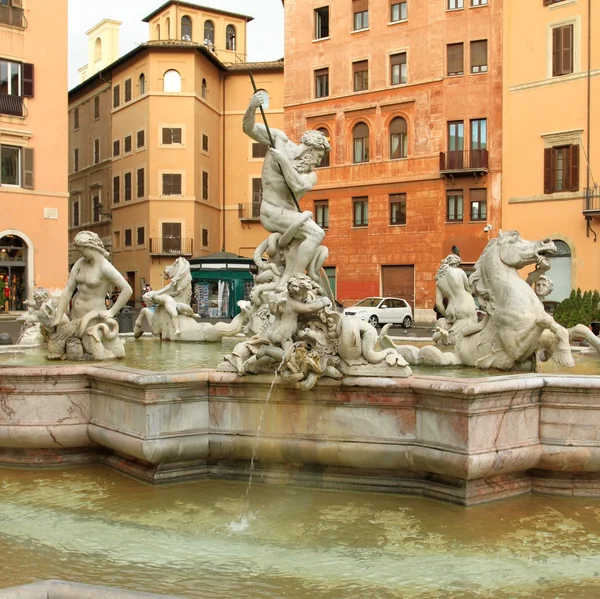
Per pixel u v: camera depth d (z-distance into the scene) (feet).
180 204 180.14
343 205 147.23
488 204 130.41
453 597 13.32
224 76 193.36
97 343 27.17
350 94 145.79
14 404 22.21
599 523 17.29
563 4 120.57
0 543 15.90
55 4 133.08
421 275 137.80
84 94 209.77
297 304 19.44
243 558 15.01
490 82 129.70
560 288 121.60
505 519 17.52
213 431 20.56
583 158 119.44
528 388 18.63
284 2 154.10
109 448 22.15
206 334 37.93
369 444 19.22
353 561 14.88
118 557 15.11
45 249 132.46
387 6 140.87
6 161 129.49
